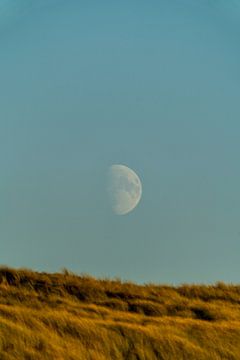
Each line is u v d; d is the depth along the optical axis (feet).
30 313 328.29
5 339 301.43
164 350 307.17
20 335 305.32
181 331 325.62
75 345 304.91
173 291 399.65
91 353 300.40
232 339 321.93
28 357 292.40
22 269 396.57
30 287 377.91
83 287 385.29
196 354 306.55
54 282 388.78
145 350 306.14
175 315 360.48
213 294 399.65
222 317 358.64
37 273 400.47
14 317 321.52
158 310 362.94
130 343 309.63
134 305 368.27
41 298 365.20
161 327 327.88
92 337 311.27
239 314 366.43
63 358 294.46
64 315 329.31
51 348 300.20
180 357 304.30
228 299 395.34
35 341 303.48
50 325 317.63
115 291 386.93
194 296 395.96
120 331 317.42
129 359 301.02
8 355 291.38
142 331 318.45
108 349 305.12
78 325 318.45
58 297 369.71
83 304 365.20
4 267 396.16
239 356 308.81
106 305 367.66
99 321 327.26
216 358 305.94
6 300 356.59
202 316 361.71
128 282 405.59
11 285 379.76
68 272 406.21
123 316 344.49
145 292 391.04
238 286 413.80
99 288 387.14
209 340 318.65
